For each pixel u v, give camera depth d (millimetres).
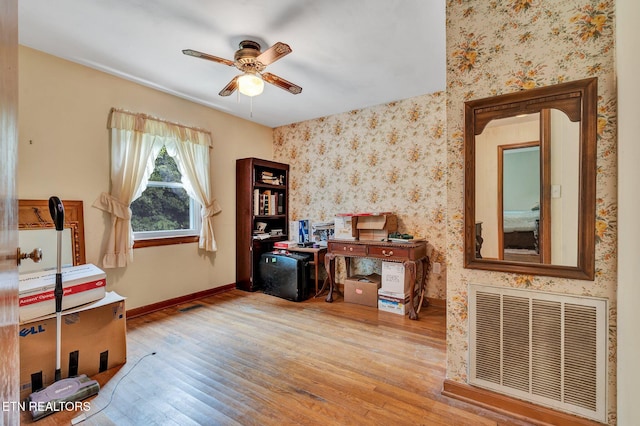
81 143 2592
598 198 1354
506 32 1547
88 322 1953
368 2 1818
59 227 1776
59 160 2465
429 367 2027
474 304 1658
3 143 497
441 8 1873
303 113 3918
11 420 533
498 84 1574
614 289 1327
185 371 1987
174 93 3215
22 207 2275
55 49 2346
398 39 2217
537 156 1485
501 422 1510
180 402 1680
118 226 2789
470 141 1642
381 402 1673
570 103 1403
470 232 1654
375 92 3221
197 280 3537
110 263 2711
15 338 578
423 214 3338
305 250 3686
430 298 3316
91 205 2654
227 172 3893
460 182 1694
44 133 2391
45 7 1843
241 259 3953
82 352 1923
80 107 2584
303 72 2746
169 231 3342
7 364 517
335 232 3518
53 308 1827
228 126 3910
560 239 1440
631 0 1123
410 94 3291
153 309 3102
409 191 3422
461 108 1677
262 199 4070
